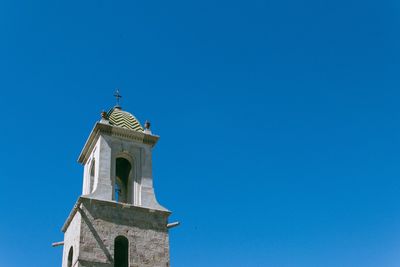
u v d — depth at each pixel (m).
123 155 44.16
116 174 45.41
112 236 39.00
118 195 44.50
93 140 44.78
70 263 40.22
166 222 41.66
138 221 40.62
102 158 42.44
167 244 40.62
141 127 46.16
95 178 42.28
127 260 38.88
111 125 44.00
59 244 43.97
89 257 37.34
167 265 39.72
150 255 39.56
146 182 43.16
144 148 44.84
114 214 40.06
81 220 38.66
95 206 39.72
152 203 42.16
